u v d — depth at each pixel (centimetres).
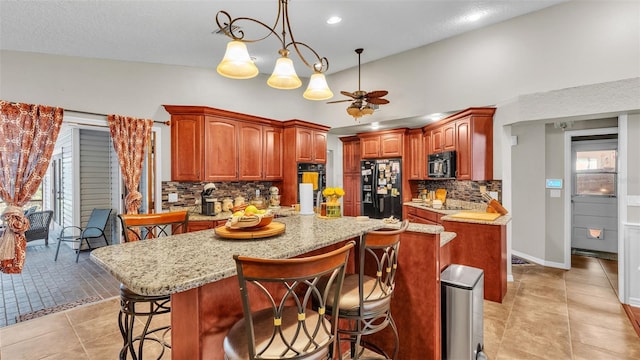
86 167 527
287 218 225
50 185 686
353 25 343
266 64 445
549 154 437
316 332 110
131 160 357
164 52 355
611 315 280
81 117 330
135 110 369
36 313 288
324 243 149
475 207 420
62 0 235
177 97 404
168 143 391
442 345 198
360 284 146
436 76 416
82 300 317
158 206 380
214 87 438
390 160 536
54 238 602
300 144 484
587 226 499
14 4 233
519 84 348
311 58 444
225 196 450
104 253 130
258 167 453
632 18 285
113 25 281
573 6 314
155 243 149
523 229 468
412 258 197
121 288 166
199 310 127
